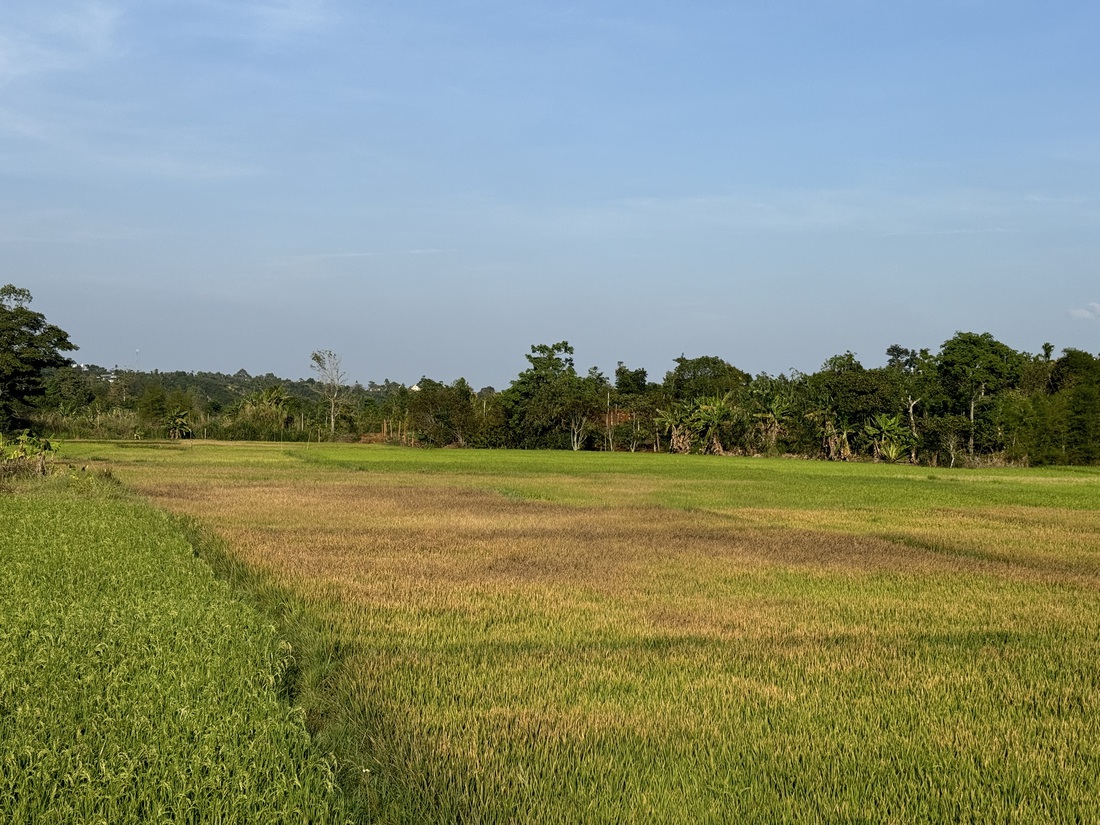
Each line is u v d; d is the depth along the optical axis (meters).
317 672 8.77
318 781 5.79
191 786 5.57
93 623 9.76
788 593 14.10
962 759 6.91
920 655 10.21
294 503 28.28
